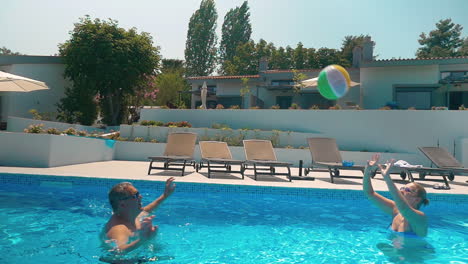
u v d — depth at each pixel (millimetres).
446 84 21406
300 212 6059
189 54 54906
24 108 20406
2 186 7652
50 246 3695
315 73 25234
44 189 7398
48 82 21500
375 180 9633
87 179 7887
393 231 4492
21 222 4762
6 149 9961
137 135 15258
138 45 23031
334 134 14984
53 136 10055
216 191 7691
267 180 9125
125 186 3309
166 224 4973
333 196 7402
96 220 4934
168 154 10422
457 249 4047
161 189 7750
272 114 15859
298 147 14695
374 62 22203
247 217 5586
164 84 36594
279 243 4230
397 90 22688
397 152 14102
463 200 7270
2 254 3432
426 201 3984
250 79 26875
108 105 23562
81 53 20656
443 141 13539
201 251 3809
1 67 20547
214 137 14633
